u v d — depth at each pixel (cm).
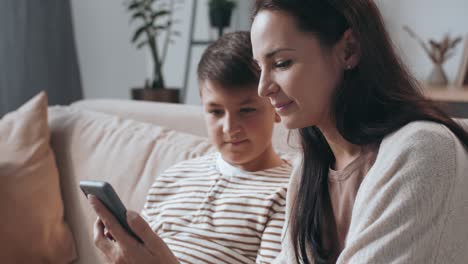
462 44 268
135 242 74
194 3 315
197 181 108
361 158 69
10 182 136
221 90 96
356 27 62
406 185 56
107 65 323
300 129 79
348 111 65
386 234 56
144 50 349
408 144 58
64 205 147
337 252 75
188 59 319
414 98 64
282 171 102
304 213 79
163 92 267
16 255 133
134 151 137
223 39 103
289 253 79
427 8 277
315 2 62
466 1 265
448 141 57
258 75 96
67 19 282
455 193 55
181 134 137
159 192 112
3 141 143
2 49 257
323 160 78
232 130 98
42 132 146
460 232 55
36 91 270
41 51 270
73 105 172
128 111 157
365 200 59
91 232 140
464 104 192
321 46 62
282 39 62
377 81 64
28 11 264
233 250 95
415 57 285
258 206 96
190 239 99
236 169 104
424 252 54
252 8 69
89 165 143
